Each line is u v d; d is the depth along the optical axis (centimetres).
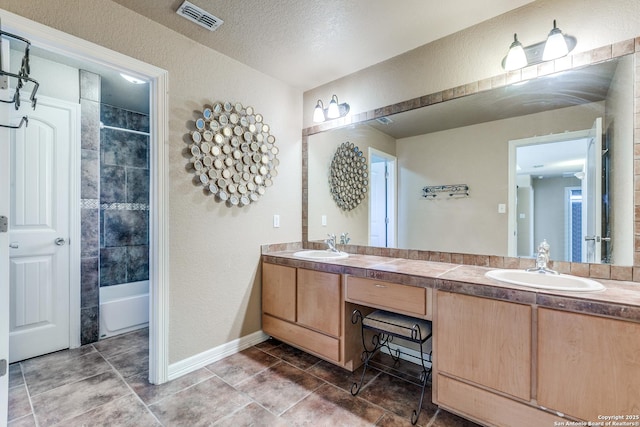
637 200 148
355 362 215
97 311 265
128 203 339
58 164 245
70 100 250
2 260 144
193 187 215
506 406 142
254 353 243
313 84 284
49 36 153
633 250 151
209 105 224
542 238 180
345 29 201
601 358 120
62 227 246
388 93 238
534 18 175
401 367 222
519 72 181
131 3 176
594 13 159
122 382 199
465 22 193
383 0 173
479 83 195
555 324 129
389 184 243
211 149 224
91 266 261
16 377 204
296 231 295
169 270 202
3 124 145
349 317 211
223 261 235
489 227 199
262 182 261
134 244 343
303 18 190
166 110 199
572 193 171
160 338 197
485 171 200
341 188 272
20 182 228
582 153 167
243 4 176
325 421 162
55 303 243
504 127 192
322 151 285
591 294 128
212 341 228
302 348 231
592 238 165
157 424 159
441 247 219
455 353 157
